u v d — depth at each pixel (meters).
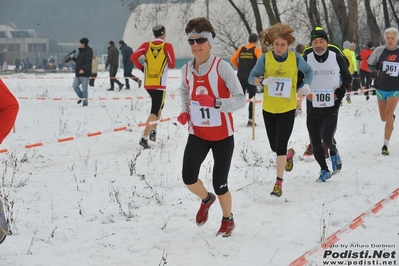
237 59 15.41
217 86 6.30
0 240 5.58
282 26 8.31
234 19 37.31
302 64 8.40
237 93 6.29
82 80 20.12
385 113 11.41
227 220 6.66
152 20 32.09
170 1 32.03
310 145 10.84
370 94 25.88
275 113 8.42
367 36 38.00
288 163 9.41
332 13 33.47
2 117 5.27
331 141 9.22
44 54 77.44
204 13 38.06
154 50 12.02
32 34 86.62
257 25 31.12
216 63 6.28
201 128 6.44
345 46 21.69
